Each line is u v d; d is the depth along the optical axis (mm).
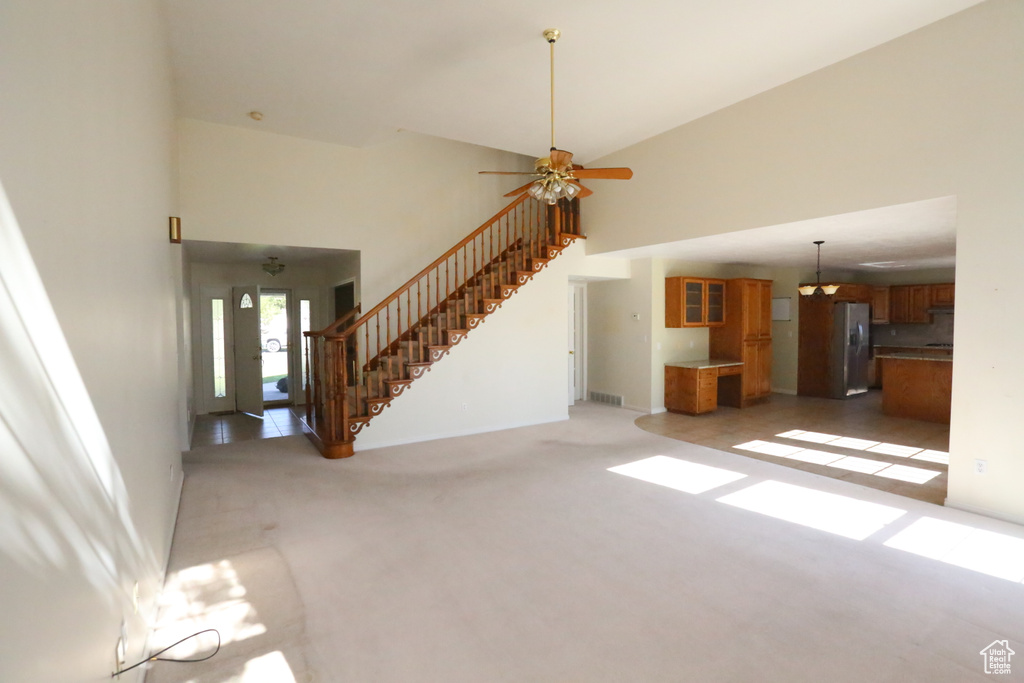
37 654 1019
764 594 2699
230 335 7961
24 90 1044
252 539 3363
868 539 3342
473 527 3551
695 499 4078
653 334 7656
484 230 6961
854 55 4195
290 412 7957
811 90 4500
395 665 2156
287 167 5906
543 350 6988
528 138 6055
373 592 2725
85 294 1450
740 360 8125
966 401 3723
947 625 2430
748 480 4539
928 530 3461
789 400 8758
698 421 7070
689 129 5609
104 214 1705
